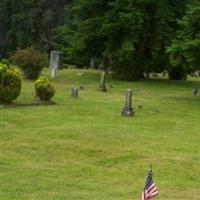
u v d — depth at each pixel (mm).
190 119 29422
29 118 26422
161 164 18891
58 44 87250
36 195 14891
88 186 16047
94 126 25000
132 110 29250
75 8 58188
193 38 39188
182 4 57219
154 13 55219
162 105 34906
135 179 17109
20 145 20812
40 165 18328
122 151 20484
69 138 22188
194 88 49750
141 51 56219
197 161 19469
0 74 29875
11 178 16453
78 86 46094
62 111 29328
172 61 40719
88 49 58781
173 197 15398
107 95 39500
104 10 56906
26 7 101375
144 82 54125
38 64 48875
